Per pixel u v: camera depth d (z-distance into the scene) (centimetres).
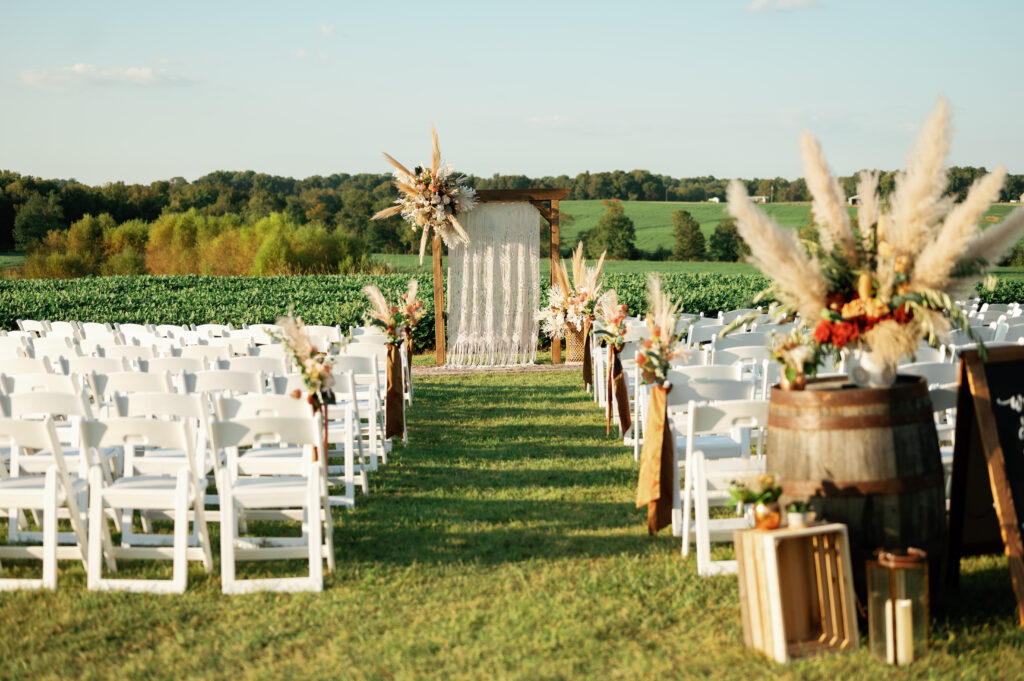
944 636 382
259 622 417
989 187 362
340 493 670
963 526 432
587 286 1140
